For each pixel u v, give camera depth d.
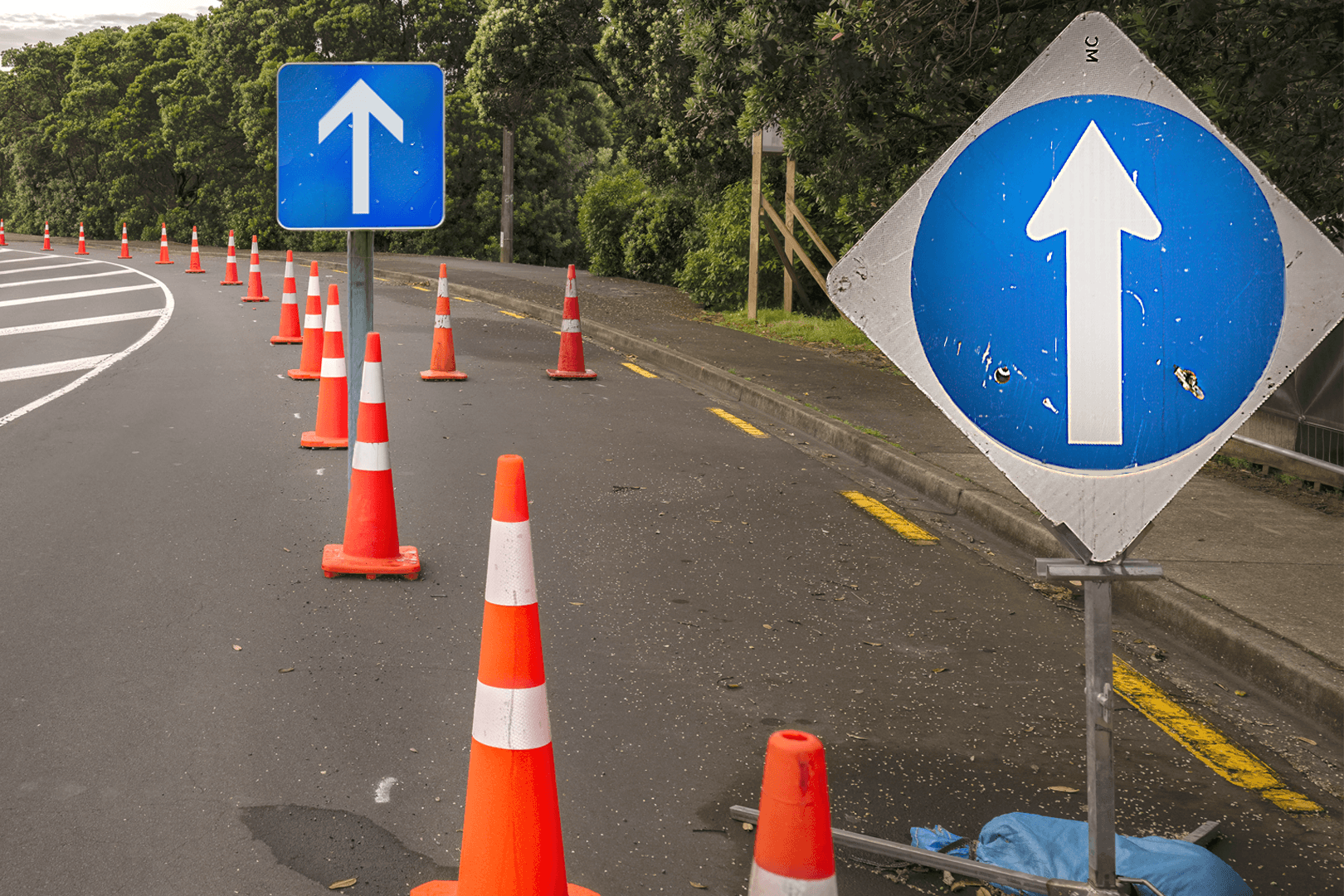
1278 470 8.18
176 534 6.57
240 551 6.31
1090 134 2.80
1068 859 3.30
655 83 19.56
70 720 4.23
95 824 3.53
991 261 2.84
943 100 10.29
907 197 2.85
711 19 13.29
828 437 9.64
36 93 60.25
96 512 6.96
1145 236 2.80
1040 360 2.83
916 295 2.86
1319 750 4.33
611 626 5.37
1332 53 7.11
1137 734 4.41
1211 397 2.80
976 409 2.86
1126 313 2.81
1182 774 4.09
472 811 2.96
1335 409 7.76
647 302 18.78
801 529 7.09
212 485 7.66
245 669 4.74
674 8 15.90
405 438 9.30
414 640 5.11
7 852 3.37
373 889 3.24
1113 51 2.79
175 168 48.72
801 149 12.26
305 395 11.02
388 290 21.42
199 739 4.11
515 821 2.92
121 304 18.77
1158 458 2.83
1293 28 7.23
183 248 38.75
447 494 7.63
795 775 2.35
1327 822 3.78
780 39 10.17
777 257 17.02
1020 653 5.19
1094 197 2.81
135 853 3.38
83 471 7.93
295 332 14.54
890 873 3.37
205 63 46.12
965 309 2.85
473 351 14.17
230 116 44.94
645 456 8.94
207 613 5.36
